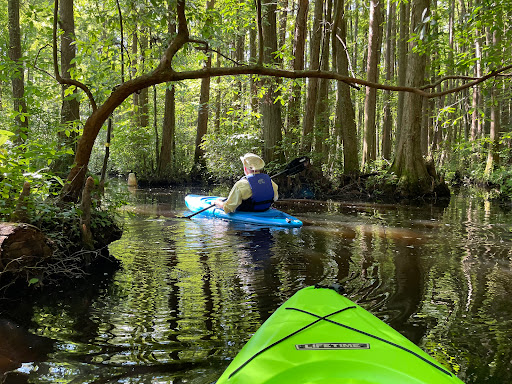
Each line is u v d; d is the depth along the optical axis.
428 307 3.00
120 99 3.97
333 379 1.37
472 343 2.40
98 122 4.09
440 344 2.39
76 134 5.87
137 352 2.27
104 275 3.83
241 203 7.59
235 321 2.72
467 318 2.79
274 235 5.99
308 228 6.69
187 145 22.53
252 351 1.66
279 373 1.44
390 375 1.40
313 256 4.66
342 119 13.33
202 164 19.28
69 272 3.76
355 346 1.65
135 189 15.42
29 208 3.64
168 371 2.06
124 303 3.08
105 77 4.40
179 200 11.03
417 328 2.62
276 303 3.08
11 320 2.74
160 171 17.83
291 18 17.19
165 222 7.11
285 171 10.24
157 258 4.52
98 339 2.44
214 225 6.88
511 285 3.55
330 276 3.83
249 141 14.84
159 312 2.89
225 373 1.53
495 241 5.62
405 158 12.42
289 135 13.70
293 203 10.96
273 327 1.89
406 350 1.61
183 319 2.76
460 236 6.02
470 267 4.18
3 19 11.33
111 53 4.67
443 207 10.16
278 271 4.00
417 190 12.17
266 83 11.01
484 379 2.00
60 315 2.83
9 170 3.54
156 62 5.04
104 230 4.55
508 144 19.89
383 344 1.67
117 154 17.66
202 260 4.44
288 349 1.63
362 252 4.89
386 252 4.89
